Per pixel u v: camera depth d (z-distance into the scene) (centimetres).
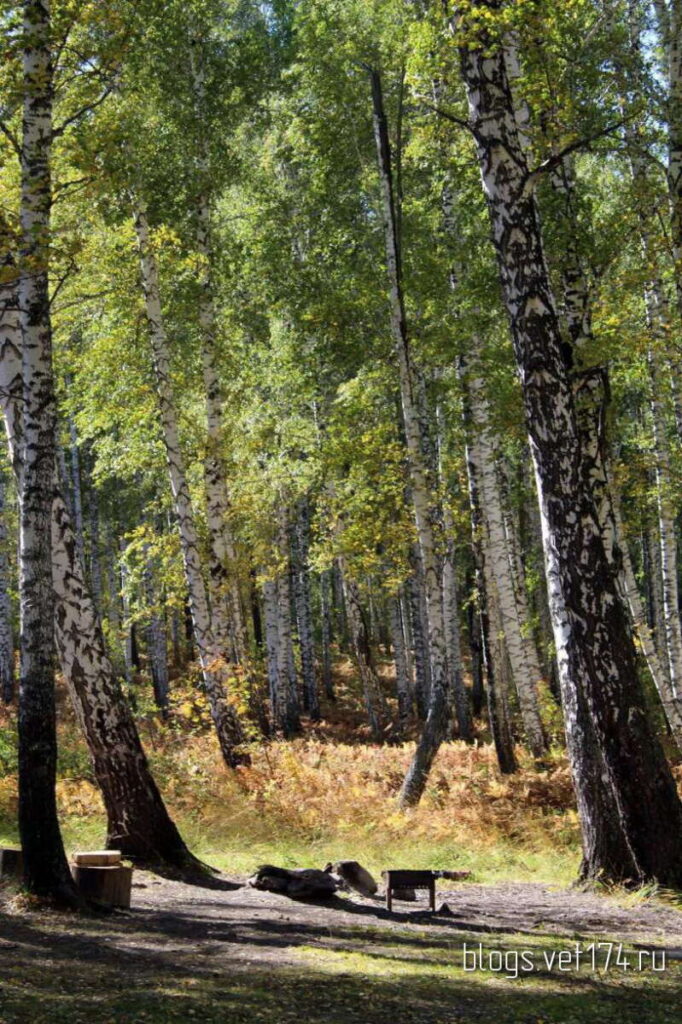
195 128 1808
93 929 746
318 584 4447
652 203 1282
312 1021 529
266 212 2134
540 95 1123
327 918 882
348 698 3634
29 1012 509
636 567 3697
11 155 994
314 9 1994
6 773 1593
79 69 973
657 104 1235
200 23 1838
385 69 1923
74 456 3306
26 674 808
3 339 1001
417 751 1620
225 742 1747
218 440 1864
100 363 1805
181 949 700
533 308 1074
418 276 1708
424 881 946
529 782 1659
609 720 1035
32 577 811
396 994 603
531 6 1012
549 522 1067
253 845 1352
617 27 1268
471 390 1705
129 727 1103
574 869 1271
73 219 1402
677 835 1027
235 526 2353
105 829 1309
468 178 1583
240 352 2144
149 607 2150
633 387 2073
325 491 2191
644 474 1619
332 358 1953
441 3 1118
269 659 2873
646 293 1568
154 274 1708
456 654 2644
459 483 2375
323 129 2005
